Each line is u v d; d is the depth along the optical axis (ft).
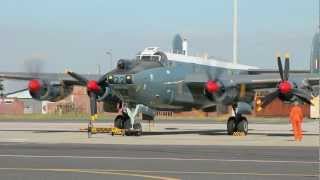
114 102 283.18
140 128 278.46
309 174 130.72
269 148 206.69
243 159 164.66
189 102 284.82
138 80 263.90
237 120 288.30
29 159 161.99
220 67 314.14
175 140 244.63
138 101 272.10
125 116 281.95
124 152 185.78
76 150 192.13
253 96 291.38
